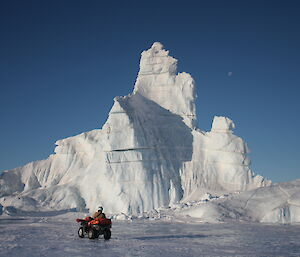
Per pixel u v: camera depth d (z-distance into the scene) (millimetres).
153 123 73500
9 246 21844
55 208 66062
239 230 36906
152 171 68250
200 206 55031
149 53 80250
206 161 72188
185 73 78625
